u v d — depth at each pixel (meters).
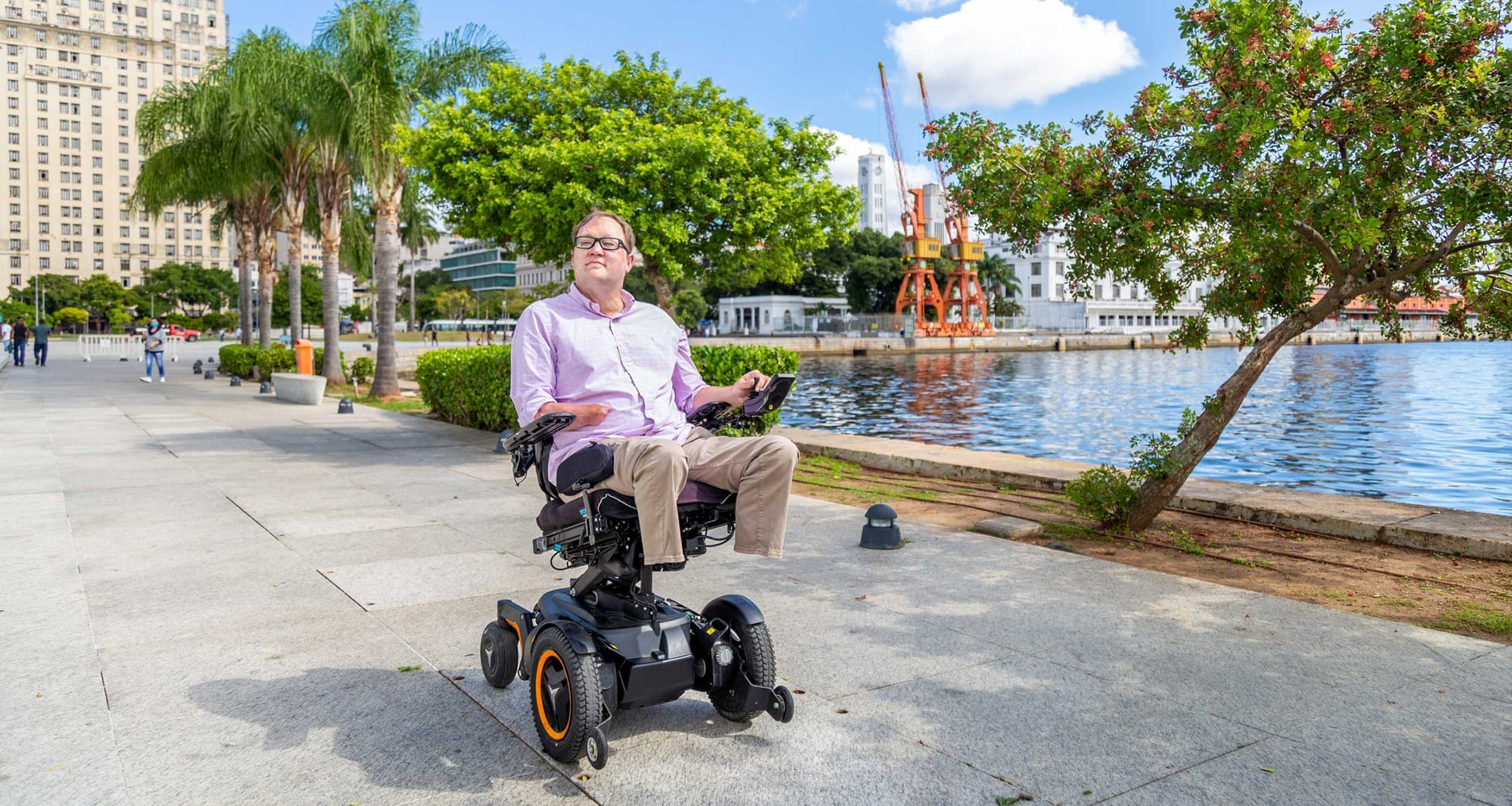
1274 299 6.83
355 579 5.34
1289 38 5.65
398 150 13.04
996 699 3.57
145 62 146.62
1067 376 45.28
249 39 19.23
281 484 8.73
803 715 3.42
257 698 3.58
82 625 4.48
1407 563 5.91
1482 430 19.98
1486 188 5.29
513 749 3.16
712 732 3.30
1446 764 3.00
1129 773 2.95
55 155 141.12
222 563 5.73
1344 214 5.34
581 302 3.22
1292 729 3.28
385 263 19.97
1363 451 16.91
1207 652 4.11
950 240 97.94
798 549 6.13
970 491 8.86
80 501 7.78
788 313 110.81
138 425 13.80
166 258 150.75
